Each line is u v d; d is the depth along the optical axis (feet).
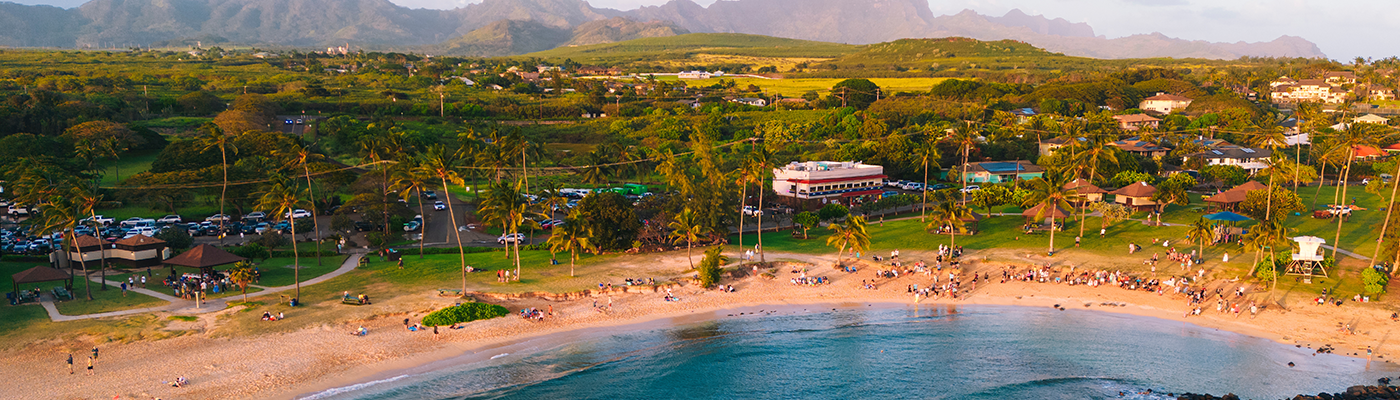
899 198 478.59
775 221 449.89
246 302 274.57
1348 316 268.00
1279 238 287.28
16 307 263.90
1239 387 215.10
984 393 216.95
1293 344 246.47
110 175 533.55
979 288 317.42
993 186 464.24
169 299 277.85
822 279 325.01
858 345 254.88
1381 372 221.05
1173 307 287.28
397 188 453.17
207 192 453.17
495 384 216.54
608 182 597.52
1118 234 396.57
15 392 194.18
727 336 262.26
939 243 385.91
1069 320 277.44
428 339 248.11
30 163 464.24
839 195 514.27
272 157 557.74
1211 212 443.32
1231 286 304.30
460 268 332.39
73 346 226.38
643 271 333.01
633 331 265.54
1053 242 382.63
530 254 367.04
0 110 627.87
